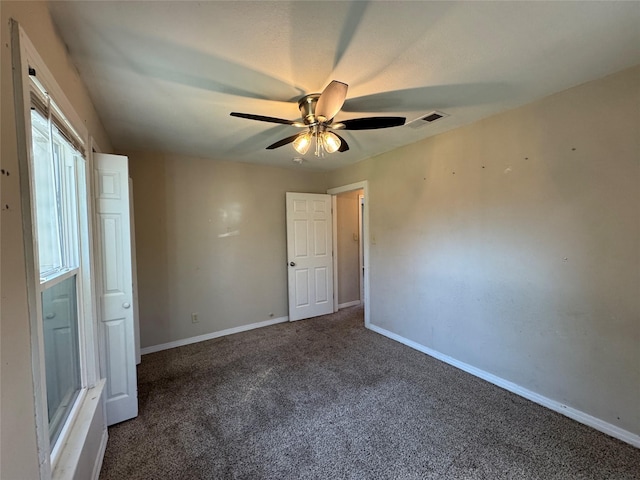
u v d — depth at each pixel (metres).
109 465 1.67
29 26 1.02
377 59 1.61
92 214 1.84
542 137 2.14
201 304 3.66
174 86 1.86
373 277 3.83
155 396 2.39
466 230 2.69
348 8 1.23
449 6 1.23
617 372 1.84
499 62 1.66
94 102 2.05
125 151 3.20
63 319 1.56
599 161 1.87
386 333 3.68
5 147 0.82
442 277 2.94
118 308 2.05
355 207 5.15
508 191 2.36
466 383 2.53
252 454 1.75
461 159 2.70
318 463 1.67
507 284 2.39
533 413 2.10
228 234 3.86
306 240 4.44
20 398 0.85
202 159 3.66
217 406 2.24
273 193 4.23
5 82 0.84
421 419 2.05
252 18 1.28
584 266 1.96
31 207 0.95
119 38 1.40
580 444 1.79
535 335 2.23
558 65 1.71
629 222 1.77
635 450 1.74
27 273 0.93
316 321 4.33
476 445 1.80
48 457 1.01
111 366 2.03
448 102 2.17
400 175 3.35
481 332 2.61
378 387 2.48
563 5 1.24
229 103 2.11
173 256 3.48
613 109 1.81
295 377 2.67
